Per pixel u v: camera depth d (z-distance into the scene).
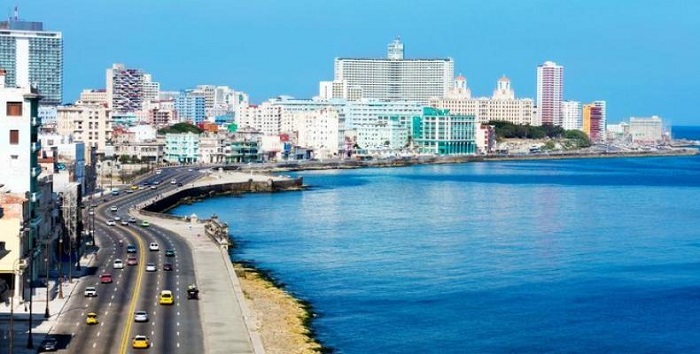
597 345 192.75
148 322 185.38
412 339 193.25
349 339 190.88
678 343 194.62
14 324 181.12
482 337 196.75
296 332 189.12
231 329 181.75
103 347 164.75
